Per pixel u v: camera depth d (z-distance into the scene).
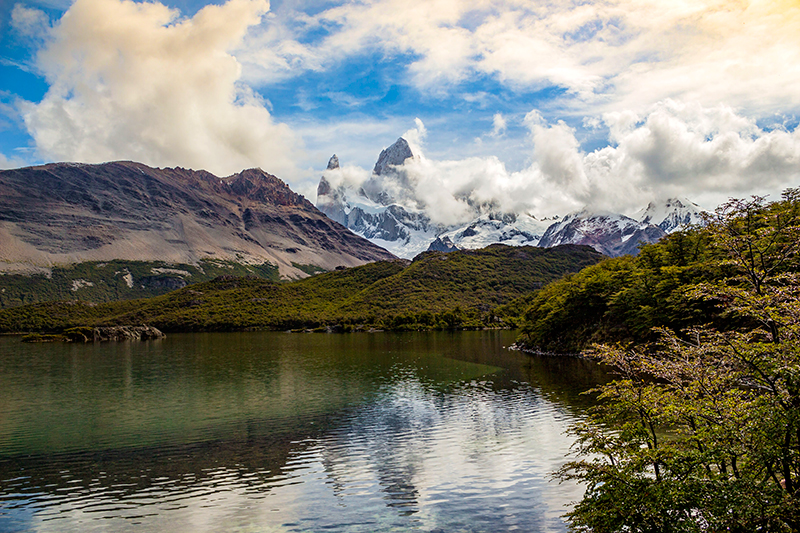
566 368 82.56
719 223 23.16
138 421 52.12
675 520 17.53
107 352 135.00
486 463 36.59
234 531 26.88
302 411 55.59
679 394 22.02
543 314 119.06
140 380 81.25
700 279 70.19
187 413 55.72
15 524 28.14
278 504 30.23
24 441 45.00
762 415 18.03
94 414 55.88
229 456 39.81
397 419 50.81
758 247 22.53
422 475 34.62
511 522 27.08
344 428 47.84
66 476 35.78
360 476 34.75
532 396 59.50
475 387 67.31
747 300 20.19
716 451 18.38
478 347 130.00
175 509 29.83
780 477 21.20
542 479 33.12
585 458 35.97
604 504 19.39
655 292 82.81
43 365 104.31
